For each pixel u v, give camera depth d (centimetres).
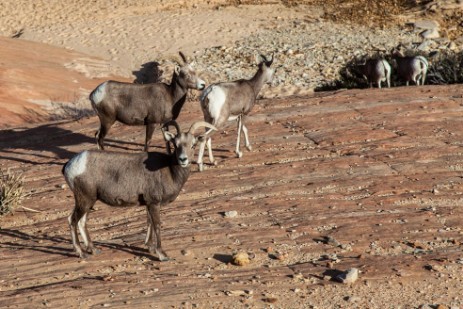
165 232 4319
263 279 3600
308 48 12731
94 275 3791
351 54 12319
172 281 3631
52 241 4378
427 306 3234
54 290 3575
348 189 4897
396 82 8856
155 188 3741
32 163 6144
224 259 3903
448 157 5372
